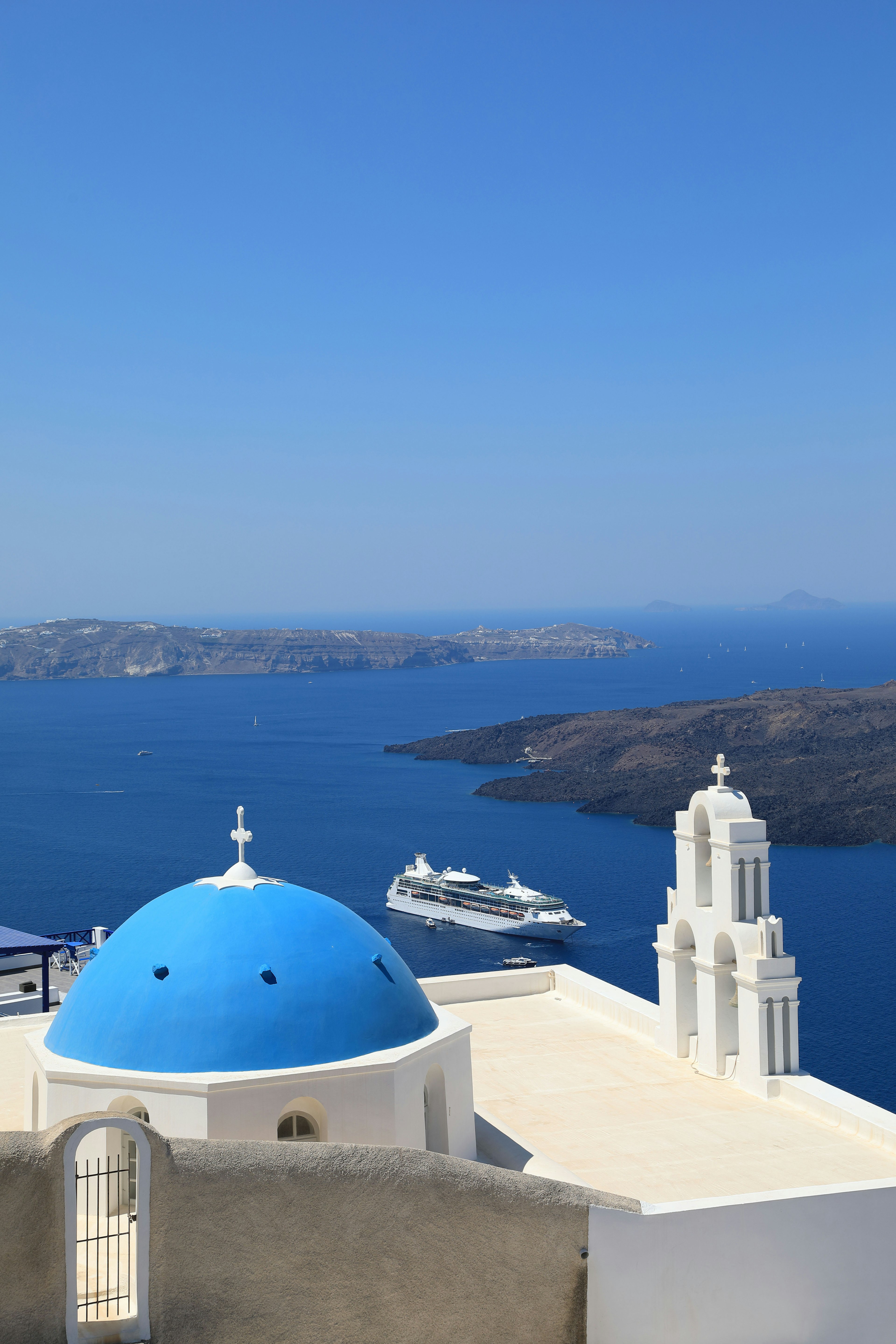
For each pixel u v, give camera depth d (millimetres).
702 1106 22828
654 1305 15750
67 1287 12969
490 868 183125
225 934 17688
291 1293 13969
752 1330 16359
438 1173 14664
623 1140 21172
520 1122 22125
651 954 136125
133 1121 13289
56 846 193375
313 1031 17000
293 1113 16844
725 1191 19031
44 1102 17047
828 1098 22125
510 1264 15078
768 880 24000
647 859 189625
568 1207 15383
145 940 18016
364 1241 14297
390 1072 16969
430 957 135625
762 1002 23234
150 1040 16766
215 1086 15906
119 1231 15797
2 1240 12680
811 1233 16656
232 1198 13711
